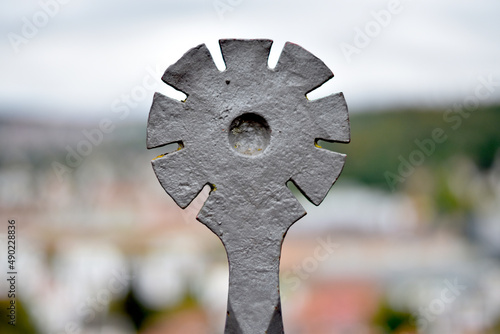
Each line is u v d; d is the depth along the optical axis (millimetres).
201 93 4016
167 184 4008
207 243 19172
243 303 4004
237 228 4016
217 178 4012
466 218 24312
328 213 23016
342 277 18625
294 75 4051
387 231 22812
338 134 4059
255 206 4020
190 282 16250
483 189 24297
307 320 15375
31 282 12781
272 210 4020
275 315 4008
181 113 4012
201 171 4012
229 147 4012
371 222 22938
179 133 4012
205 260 17844
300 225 21328
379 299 15922
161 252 17344
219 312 15148
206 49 4012
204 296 15969
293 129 4043
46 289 12727
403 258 20922
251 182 4020
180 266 16844
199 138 4016
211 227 4012
